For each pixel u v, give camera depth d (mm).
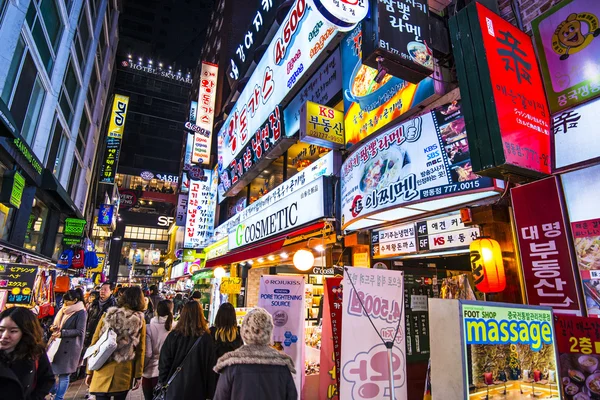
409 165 4645
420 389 4027
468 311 2283
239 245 12727
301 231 7695
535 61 3695
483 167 3225
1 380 2191
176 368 3381
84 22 16703
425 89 4918
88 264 16531
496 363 2277
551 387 2420
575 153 3230
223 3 28984
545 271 3334
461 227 4660
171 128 65000
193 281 23078
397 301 3809
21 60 9594
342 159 7379
